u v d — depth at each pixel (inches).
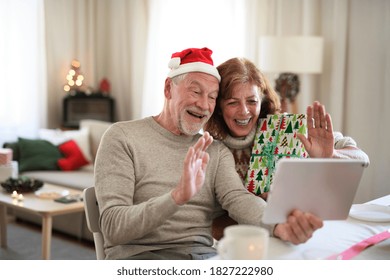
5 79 218.5
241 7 193.9
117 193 65.6
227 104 74.9
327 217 56.7
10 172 150.9
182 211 69.6
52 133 202.7
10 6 218.8
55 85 239.5
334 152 69.8
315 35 175.3
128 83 245.4
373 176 163.6
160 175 69.5
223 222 76.3
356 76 167.0
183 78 70.1
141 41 235.5
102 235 71.1
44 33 230.8
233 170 73.7
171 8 217.9
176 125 70.6
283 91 169.5
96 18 250.1
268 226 60.7
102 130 201.6
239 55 195.5
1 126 218.1
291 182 51.7
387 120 159.3
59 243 154.3
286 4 181.6
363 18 164.6
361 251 54.7
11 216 186.7
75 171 187.3
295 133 72.8
